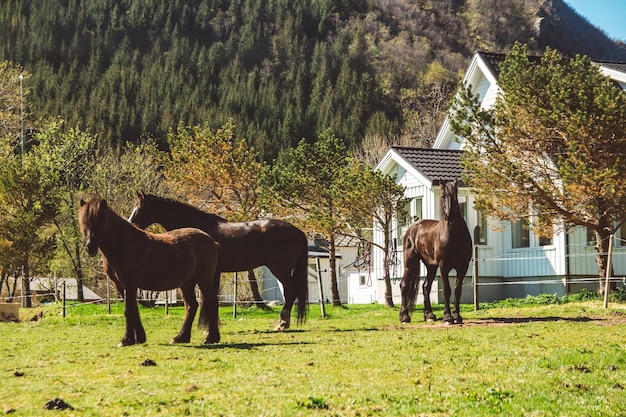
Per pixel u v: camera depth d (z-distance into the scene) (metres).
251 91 98.69
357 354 10.65
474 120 21.81
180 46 117.81
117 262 12.10
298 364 9.69
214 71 114.06
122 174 39.16
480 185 21.56
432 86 99.88
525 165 21.34
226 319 21.62
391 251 28.97
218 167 28.78
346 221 26.59
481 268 26.61
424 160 28.14
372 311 23.56
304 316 16.47
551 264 25.23
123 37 120.94
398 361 9.83
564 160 20.78
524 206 21.33
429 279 17.86
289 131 87.56
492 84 28.92
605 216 20.45
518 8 132.88
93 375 8.89
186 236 12.77
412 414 6.68
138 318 12.46
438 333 13.86
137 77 102.06
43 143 41.31
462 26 128.88
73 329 17.17
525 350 10.70
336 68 105.62
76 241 37.50
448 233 16.23
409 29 124.94
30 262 34.50
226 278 35.97
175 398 7.39
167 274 12.38
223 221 16.34
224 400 7.32
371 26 124.12
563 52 129.38
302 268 16.53
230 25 133.00
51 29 112.94
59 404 7.04
